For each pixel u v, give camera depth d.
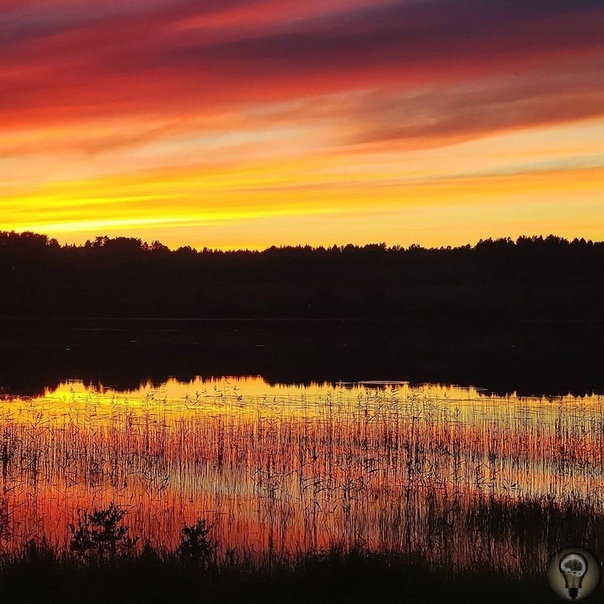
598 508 16.36
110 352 52.03
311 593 9.48
